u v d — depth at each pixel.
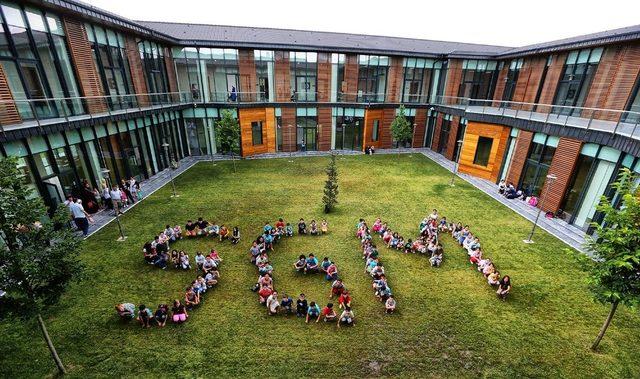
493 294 11.32
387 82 31.19
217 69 27.69
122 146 19.23
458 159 25.33
